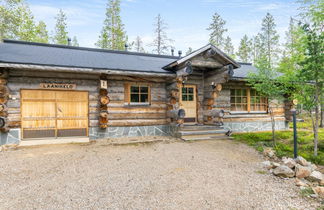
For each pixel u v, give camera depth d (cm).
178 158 496
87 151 550
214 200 288
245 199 294
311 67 476
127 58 920
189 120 866
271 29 2559
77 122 692
